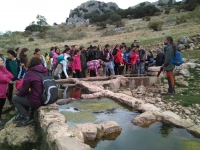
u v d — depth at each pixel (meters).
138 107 5.50
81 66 9.98
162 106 5.63
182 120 4.66
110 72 10.89
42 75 4.34
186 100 6.09
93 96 6.59
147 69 10.84
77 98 6.57
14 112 5.86
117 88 7.89
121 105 5.90
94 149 3.60
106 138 4.00
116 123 4.36
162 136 4.08
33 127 4.32
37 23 82.56
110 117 5.00
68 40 43.62
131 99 5.97
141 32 36.81
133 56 10.60
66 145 3.07
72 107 5.67
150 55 11.77
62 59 9.37
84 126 4.09
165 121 4.72
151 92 7.21
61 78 9.92
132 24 57.84
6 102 6.34
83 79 9.19
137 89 7.55
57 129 3.61
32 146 3.92
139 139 3.94
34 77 4.24
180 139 3.96
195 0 57.53
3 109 5.96
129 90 7.57
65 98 6.57
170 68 6.59
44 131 3.73
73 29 67.88
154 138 3.99
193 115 5.06
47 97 4.28
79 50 9.59
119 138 3.98
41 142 3.82
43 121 4.00
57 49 11.04
